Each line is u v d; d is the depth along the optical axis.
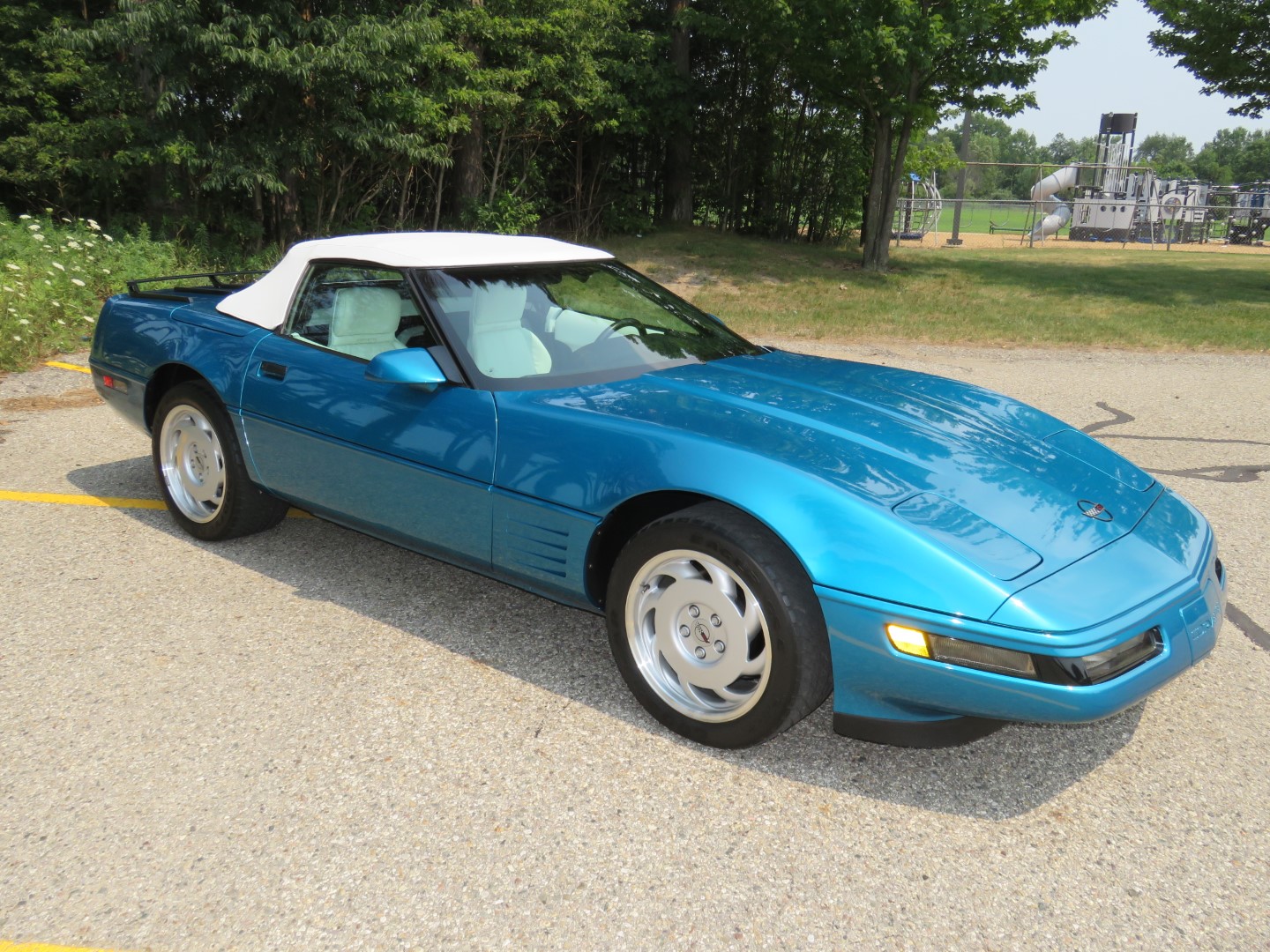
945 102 20.05
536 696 3.26
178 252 14.12
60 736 2.96
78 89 17.67
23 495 5.15
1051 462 3.17
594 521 3.04
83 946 2.15
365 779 2.78
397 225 19.67
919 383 3.82
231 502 4.32
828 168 26.91
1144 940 2.21
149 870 2.39
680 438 2.96
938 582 2.50
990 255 26.34
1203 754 2.99
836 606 2.58
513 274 3.90
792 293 16.91
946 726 2.65
